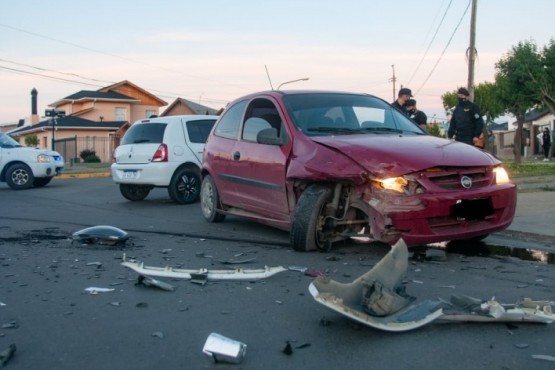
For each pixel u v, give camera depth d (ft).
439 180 18.12
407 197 17.57
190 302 14.37
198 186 37.14
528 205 30.07
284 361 10.79
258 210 23.26
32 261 19.07
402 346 11.37
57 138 151.43
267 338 11.92
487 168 19.11
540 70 77.61
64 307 14.08
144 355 11.16
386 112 23.84
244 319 13.08
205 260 19.10
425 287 15.38
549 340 11.66
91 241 22.04
